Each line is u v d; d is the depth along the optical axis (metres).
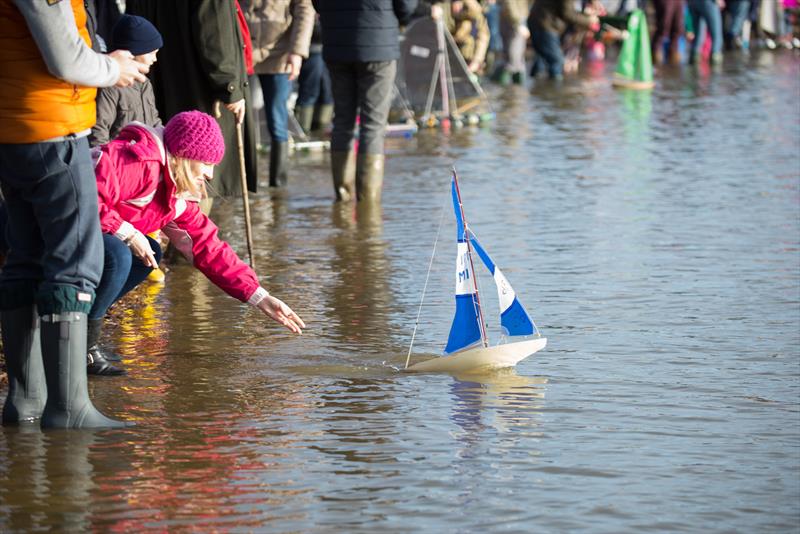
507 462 9.50
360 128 22.33
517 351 12.03
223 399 11.14
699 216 20.55
